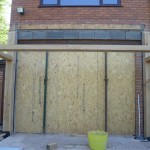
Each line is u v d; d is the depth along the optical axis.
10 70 7.46
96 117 7.45
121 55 7.60
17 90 7.66
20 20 7.75
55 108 7.53
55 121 7.50
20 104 7.61
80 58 7.64
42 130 7.50
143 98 7.35
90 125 7.44
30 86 7.65
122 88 7.51
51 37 7.61
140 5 7.67
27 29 7.70
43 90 7.61
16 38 7.65
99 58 7.61
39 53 7.71
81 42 7.62
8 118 7.34
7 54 7.22
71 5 7.71
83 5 7.71
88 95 7.52
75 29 7.59
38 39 7.66
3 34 18.05
